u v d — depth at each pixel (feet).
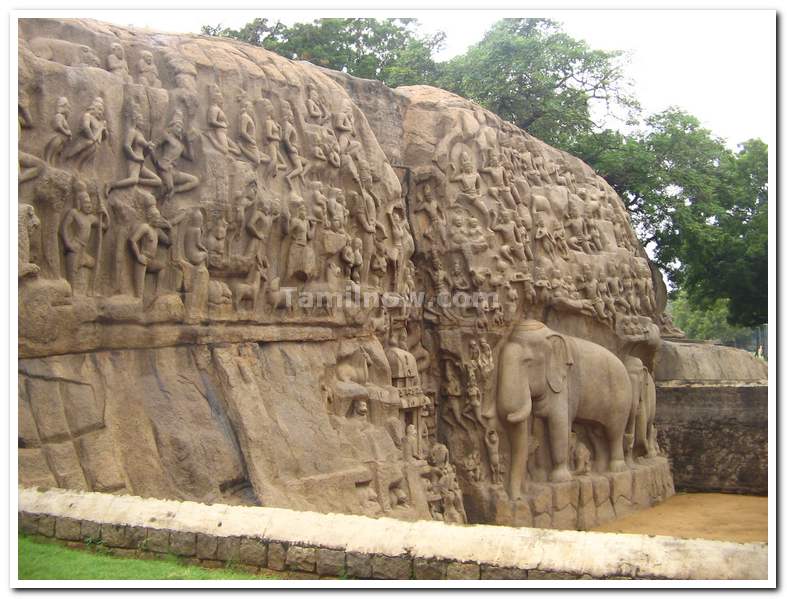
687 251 94.84
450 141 52.95
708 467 68.03
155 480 32.37
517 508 50.08
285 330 39.81
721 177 96.22
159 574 22.43
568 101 95.04
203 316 35.99
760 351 156.46
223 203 36.68
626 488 58.13
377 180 46.65
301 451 37.58
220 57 39.11
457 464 50.67
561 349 54.34
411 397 46.52
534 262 56.70
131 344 33.63
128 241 33.81
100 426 31.60
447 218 52.03
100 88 33.37
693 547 20.97
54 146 31.37
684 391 69.72
